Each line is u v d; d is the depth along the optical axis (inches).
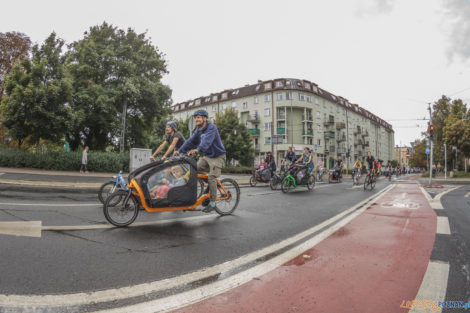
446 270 98.3
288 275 93.0
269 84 1881.2
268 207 243.4
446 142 1290.6
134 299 74.7
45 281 83.2
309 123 1894.7
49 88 616.4
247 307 71.0
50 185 357.1
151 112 1006.4
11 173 475.5
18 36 960.3
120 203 158.9
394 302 75.1
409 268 100.0
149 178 162.6
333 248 123.9
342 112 2313.0
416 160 2876.5
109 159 691.4
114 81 886.4
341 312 69.2
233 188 207.2
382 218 195.5
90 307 69.9
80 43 915.4
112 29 944.3
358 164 581.3
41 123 621.6
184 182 172.4
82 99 783.1
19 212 178.9
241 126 1552.7
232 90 2114.9
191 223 172.1
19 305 69.1
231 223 174.9
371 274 94.3
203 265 101.4
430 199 310.0
